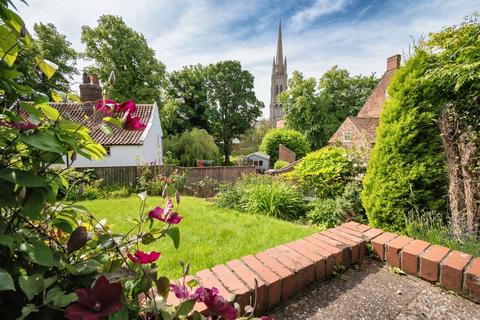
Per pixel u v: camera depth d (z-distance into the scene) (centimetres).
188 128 2214
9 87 67
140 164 893
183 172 896
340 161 443
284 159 1872
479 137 240
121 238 88
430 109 272
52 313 64
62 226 78
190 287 118
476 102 256
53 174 77
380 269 166
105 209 416
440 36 303
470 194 235
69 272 73
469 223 233
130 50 1689
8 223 68
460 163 247
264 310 124
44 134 67
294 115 2142
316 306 129
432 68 272
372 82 2109
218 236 267
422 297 136
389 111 289
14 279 64
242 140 2842
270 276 132
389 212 278
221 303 75
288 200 431
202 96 2338
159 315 74
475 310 125
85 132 80
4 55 66
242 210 454
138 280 78
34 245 65
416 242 175
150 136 1258
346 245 171
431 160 262
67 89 91
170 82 2266
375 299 134
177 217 92
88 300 61
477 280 130
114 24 1669
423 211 259
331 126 2042
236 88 2505
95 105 92
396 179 275
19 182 59
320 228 332
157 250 221
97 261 79
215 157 1827
